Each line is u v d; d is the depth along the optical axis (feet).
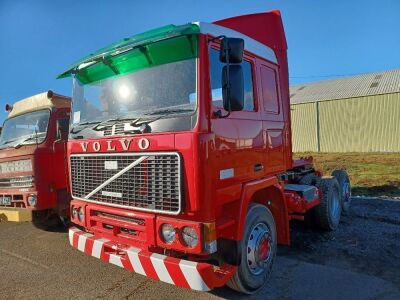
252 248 13.20
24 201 20.59
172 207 10.91
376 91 91.40
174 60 11.57
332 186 21.16
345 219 23.32
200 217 10.73
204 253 10.72
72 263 17.15
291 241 19.21
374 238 19.25
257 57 14.30
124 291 13.94
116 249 12.44
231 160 11.90
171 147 10.91
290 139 16.76
